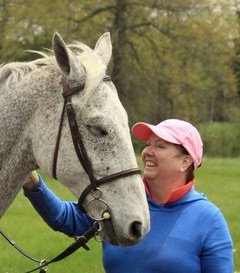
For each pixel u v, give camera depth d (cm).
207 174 2456
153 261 394
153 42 3459
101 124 394
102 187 395
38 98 418
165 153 402
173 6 3341
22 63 436
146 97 3488
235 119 4253
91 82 399
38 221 1332
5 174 426
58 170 407
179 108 3603
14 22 3028
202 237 393
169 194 406
